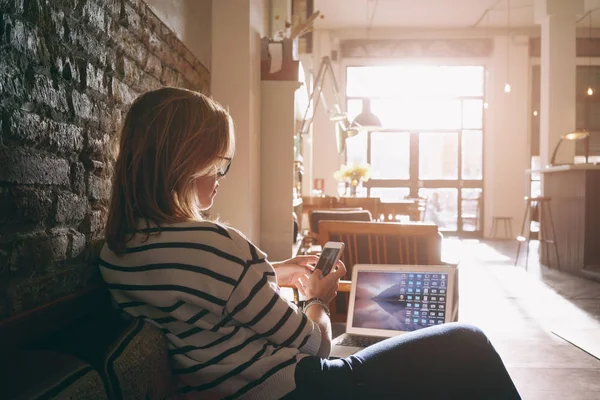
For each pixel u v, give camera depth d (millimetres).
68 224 1288
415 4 10336
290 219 3926
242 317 1036
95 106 1427
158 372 969
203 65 3068
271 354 1062
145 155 1086
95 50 1410
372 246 2564
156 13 2070
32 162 1096
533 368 2824
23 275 1074
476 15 10977
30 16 1073
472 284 5523
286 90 3922
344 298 2621
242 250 1059
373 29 11938
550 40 8008
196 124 1095
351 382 1068
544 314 4113
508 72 11844
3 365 800
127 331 1000
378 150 12203
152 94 1132
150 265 1037
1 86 975
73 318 1230
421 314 1740
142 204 1075
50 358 829
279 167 3936
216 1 3318
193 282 1009
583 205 5961
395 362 1119
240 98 3330
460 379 1118
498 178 11875
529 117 11883
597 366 2857
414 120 12172
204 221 1074
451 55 11891
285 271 1564
